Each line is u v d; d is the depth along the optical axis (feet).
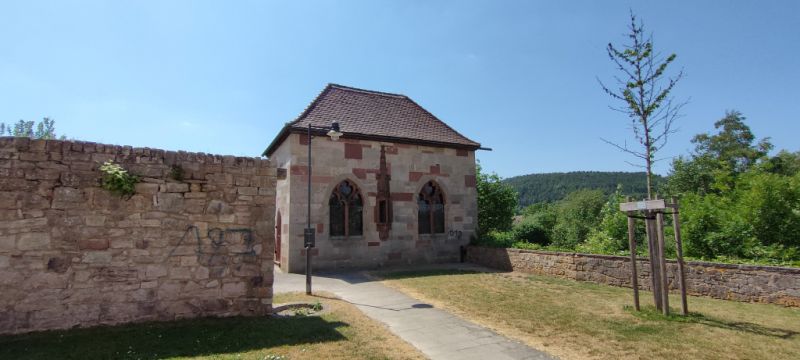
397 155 60.39
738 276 32.45
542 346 22.62
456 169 65.67
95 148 23.85
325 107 60.59
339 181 55.42
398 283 42.60
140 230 24.49
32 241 22.17
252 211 27.66
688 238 43.91
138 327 23.39
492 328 26.05
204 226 26.16
